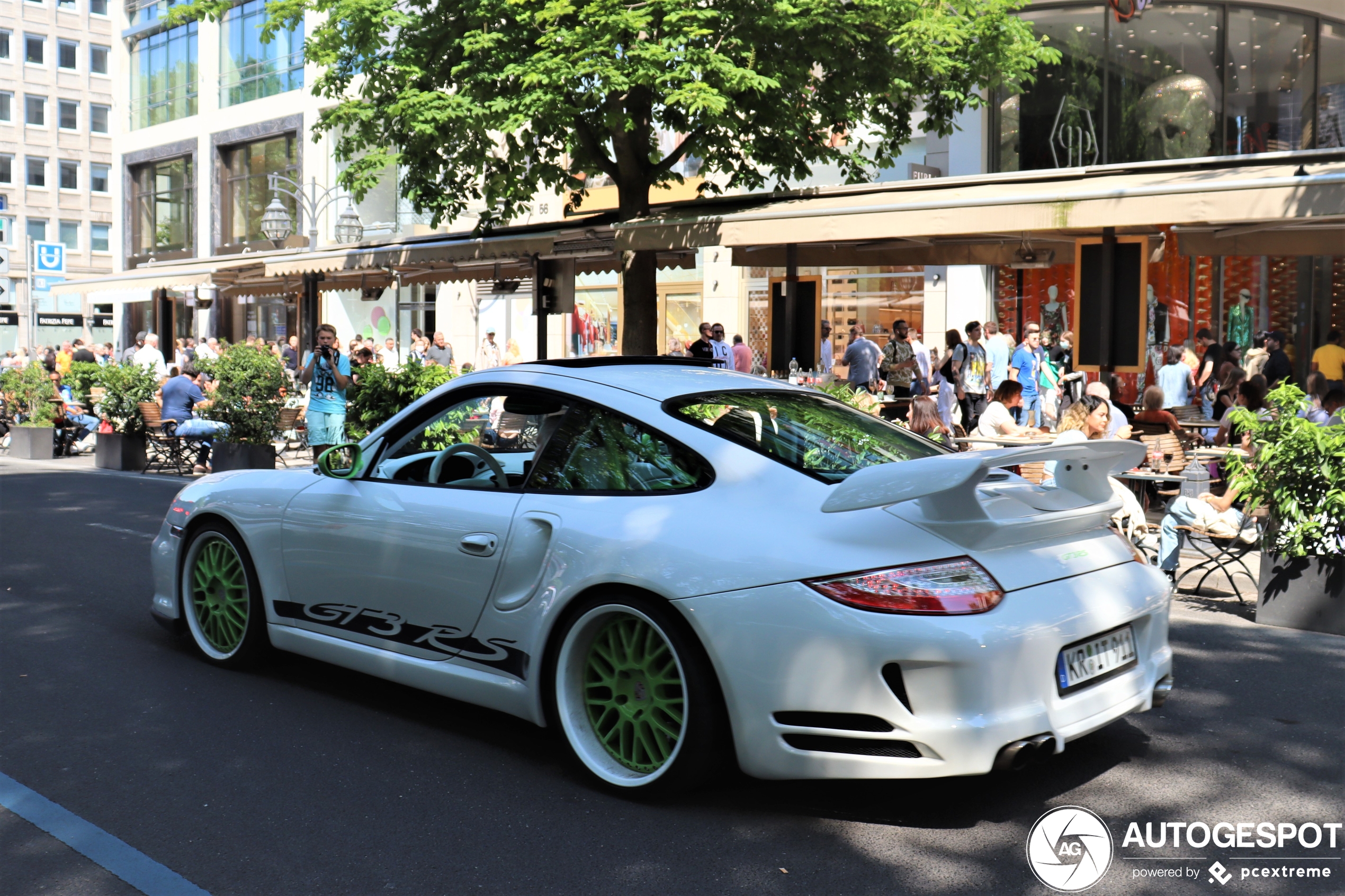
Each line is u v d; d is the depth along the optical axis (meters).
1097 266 13.18
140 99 37.50
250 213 33.66
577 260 16.41
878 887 3.12
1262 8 18.77
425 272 19.22
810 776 3.40
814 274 21.62
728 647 3.47
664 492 3.86
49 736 4.39
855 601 3.31
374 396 11.77
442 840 3.43
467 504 4.31
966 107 19.36
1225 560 8.26
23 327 59.72
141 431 15.80
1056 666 3.44
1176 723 4.62
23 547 8.88
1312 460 6.30
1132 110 18.70
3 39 61.78
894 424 4.56
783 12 11.88
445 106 12.34
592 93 11.96
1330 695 5.05
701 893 3.08
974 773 3.24
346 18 13.01
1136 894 3.09
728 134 13.92
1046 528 3.62
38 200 63.22
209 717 4.62
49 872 3.22
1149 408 11.03
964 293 19.53
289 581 4.95
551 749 4.26
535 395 4.38
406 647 4.48
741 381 4.46
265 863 3.28
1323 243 11.68
